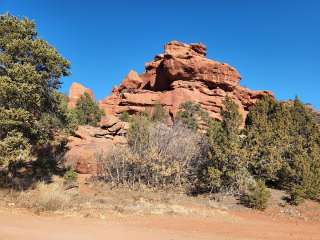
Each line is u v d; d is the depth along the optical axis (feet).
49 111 82.02
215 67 261.85
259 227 59.77
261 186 78.59
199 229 53.11
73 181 89.25
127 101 252.01
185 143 95.55
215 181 83.20
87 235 41.63
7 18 78.13
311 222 70.79
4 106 71.56
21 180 80.79
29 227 44.27
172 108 236.22
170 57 266.36
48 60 77.05
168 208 68.95
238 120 90.53
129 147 99.50
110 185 90.33
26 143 70.28
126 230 47.42
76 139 111.65
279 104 125.49
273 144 93.04
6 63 73.15
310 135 110.11
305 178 88.99
